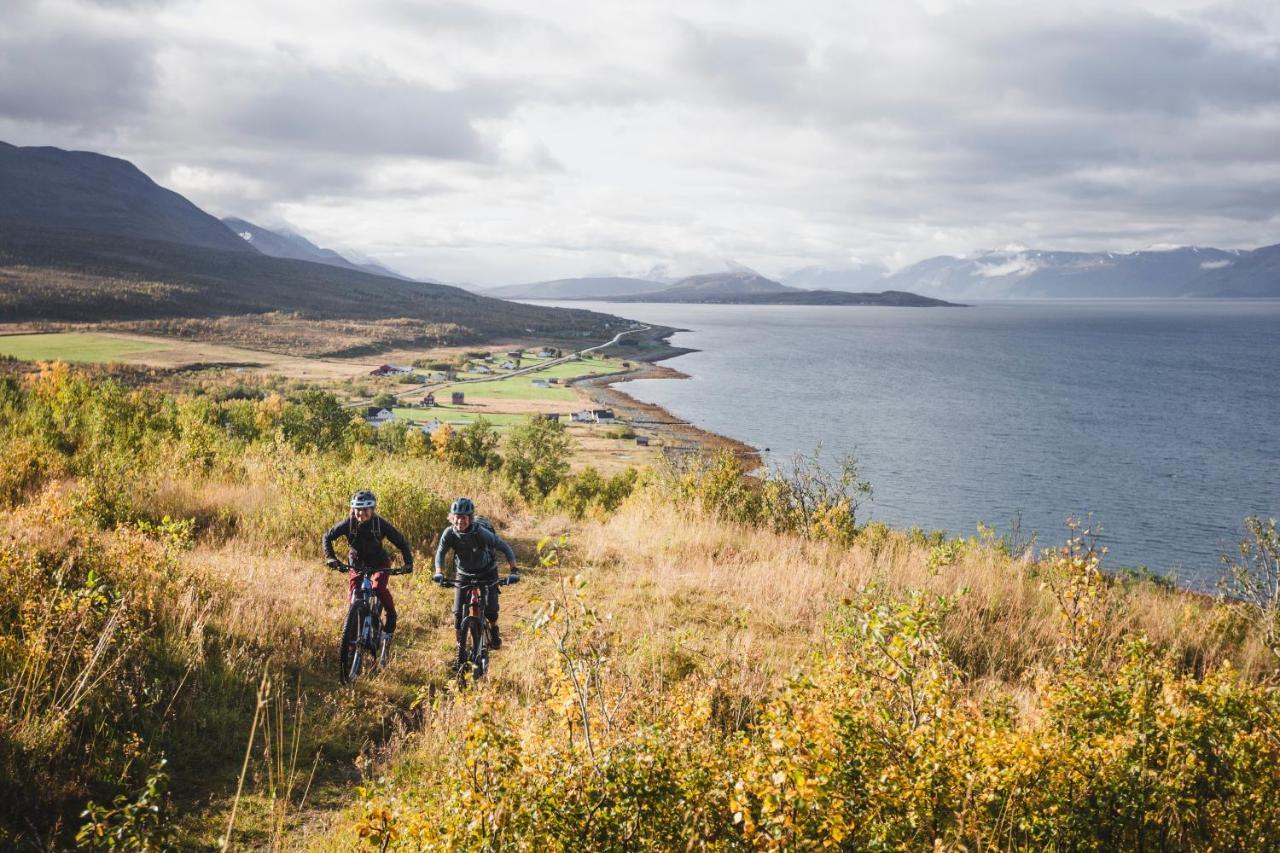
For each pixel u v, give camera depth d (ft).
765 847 10.33
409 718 22.24
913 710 13.39
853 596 30.12
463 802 10.91
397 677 24.68
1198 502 257.14
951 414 439.63
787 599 32.71
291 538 40.98
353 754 19.69
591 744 12.28
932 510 244.63
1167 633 28.04
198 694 20.67
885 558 39.09
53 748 16.51
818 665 15.55
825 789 10.82
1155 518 237.45
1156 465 314.96
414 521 44.04
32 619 19.85
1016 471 300.81
